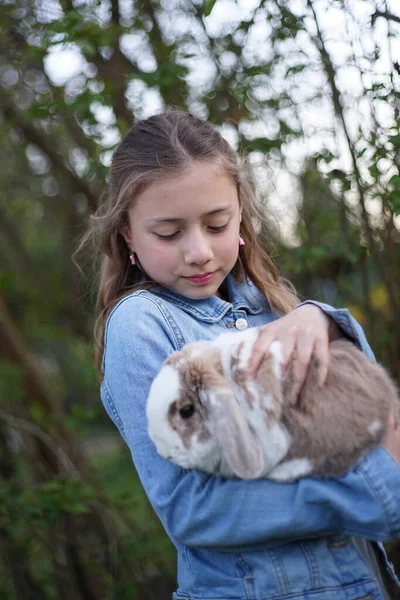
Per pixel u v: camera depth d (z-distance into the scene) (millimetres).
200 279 2055
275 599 1784
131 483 5098
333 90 3186
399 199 2820
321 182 3928
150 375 1916
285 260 3979
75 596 4898
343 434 1680
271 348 1761
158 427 1753
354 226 3639
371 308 3648
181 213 1992
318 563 1807
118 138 4129
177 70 3947
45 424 5090
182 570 1985
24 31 4559
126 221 2217
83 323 6625
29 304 7445
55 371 8188
